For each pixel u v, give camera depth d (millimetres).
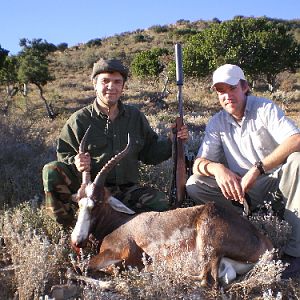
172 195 2348
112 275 1851
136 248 1856
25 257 1807
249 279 1707
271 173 2252
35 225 2230
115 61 2250
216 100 12328
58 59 29109
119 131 2303
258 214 2160
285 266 1820
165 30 38625
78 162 2031
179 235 1804
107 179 2299
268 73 16188
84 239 1919
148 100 12172
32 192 2762
